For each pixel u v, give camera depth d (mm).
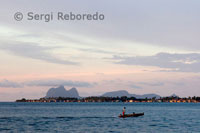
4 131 64188
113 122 86250
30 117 107375
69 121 89125
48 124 79125
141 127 72750
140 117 109750
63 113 138375
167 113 144500
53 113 138000
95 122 85938
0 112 145500
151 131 65188
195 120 95375
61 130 65938
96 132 63156
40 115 120625
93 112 150750
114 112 153000
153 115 123750
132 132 63375
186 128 70812
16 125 76312
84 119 97500
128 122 86688
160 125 77938
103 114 130750
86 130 66188
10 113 136250
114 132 63281
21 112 146750
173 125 78000
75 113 139000
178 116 117562
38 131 64250
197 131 65188
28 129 67500
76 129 67875
